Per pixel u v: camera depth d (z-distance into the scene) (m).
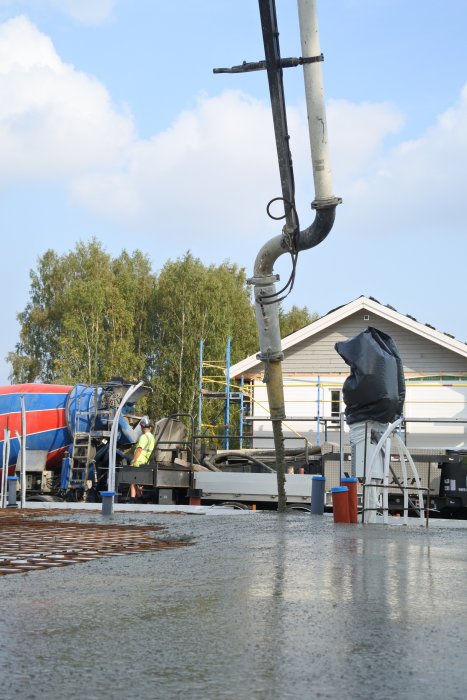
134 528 9.34
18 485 19.52
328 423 26.66
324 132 10.69
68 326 52.78
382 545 6.91
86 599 4.02
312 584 4.51
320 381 27.00
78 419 19.47
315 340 27.73
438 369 26.53
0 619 3.46
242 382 27.84
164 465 17.50
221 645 2.92
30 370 57.12
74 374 53.03
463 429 26.03
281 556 6.00
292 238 11.28
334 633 3.12
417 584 4.50
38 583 4.64
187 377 52.84
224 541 7.37
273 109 10.88
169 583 4.61
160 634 3.12
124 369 52.56
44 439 19.59
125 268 57.38
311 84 10.61
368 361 11.05
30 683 2.38
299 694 2.27
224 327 54.12
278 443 12.95
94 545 7.22
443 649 2.85
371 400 11.02
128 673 2.51
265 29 10.44
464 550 6.48
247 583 4.57
